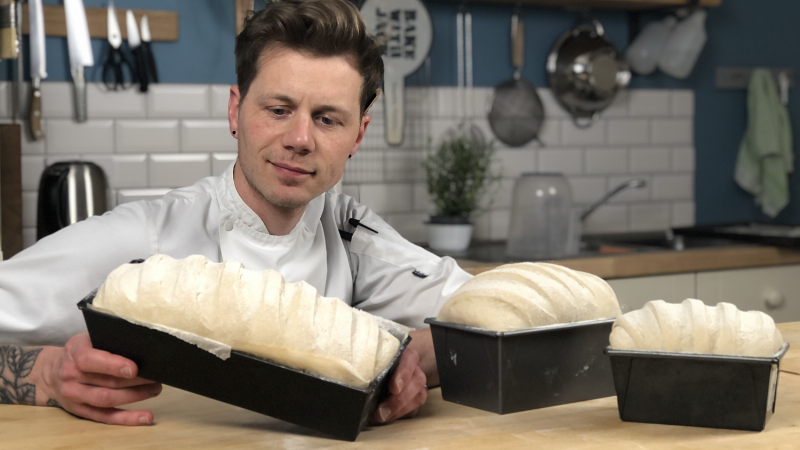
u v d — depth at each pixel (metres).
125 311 0.76
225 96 2.65
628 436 0.77
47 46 2.45
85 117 2.48
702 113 3.38
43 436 0.77
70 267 1.04
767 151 3.27
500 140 3.03
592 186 3.20
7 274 1.03
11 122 2.42
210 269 0.77
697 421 0.79
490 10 2.99
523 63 3.05
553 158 3.12
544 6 3.06
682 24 3.15
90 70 2.50
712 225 3.19
